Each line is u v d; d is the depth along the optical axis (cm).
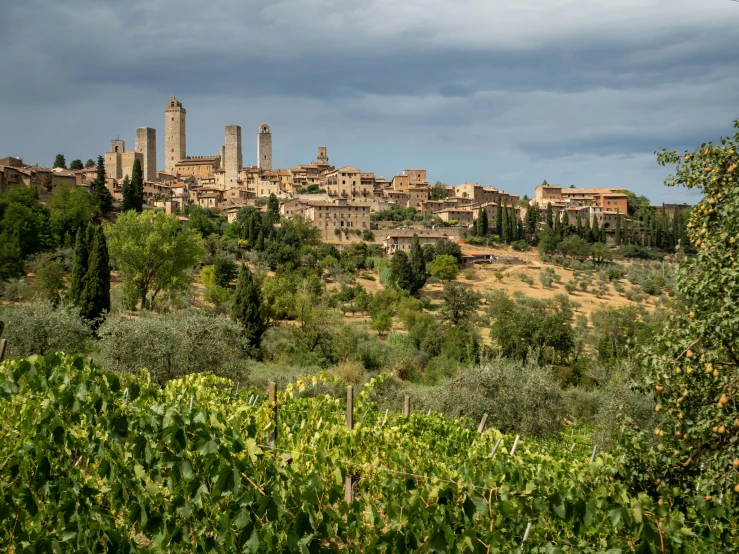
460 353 6384
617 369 2592
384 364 5794
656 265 16112
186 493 902
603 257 16088
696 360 853
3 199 12056
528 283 13350
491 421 2842
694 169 1009
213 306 8688
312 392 3186
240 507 859
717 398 844
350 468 1285
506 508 872
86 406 955
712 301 866
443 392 2972
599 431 2677
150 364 2988
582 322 9094
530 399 2853
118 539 939
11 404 1207
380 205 19412
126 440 952
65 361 1074
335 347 5856
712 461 847
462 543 874
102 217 13650
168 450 912
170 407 934
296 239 14325
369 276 13238
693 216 1001
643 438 930
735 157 957
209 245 12212
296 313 6406
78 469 1014
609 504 791
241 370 3241
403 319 8812
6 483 943
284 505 883
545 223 18400
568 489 924
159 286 6750
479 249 15888
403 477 1068
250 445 901
